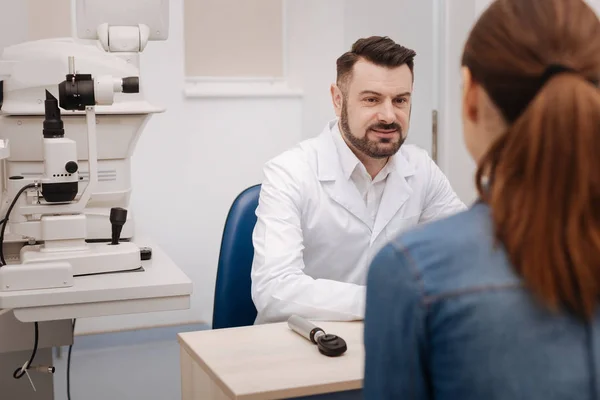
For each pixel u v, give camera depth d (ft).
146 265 6.53
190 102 12.53
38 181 6.20
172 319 12.82
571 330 2.30
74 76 6.08
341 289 5.51
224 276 6.77
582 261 2.21
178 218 12.71
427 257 2.40
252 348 4.77
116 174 6.98
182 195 12.68
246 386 4.12
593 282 2.23
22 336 6.35
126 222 7.14
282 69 13.73
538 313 2.29
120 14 7.04
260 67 13.60
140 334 12.46
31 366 6.50
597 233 2.23
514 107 2.38
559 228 2.24
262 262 6.05
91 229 6.98
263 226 6.32
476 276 2.34
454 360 2.32
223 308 6.74
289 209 6.40
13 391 6.92
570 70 2.30
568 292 2.24
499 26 2.41
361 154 6.70
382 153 6.41
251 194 6.92
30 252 6.25
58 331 6.46
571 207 2.22
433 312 2.34
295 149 6.93
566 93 2.24
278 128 13.24
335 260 6.86
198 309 12.96
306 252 6.84
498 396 2.27
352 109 6.40
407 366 2.40
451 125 10.23
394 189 6.86
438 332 2.34
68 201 6.24
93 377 10.68
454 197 7.40
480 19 2.51
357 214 6.74
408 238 2.48
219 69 13.32
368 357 2.53
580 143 2.21
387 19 11.35
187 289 5.96
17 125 6.66
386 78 6.25
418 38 10.70
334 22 12.51
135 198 12.37
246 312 6.81
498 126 2.46
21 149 6.70
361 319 5.38
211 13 13.14
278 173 6.63
